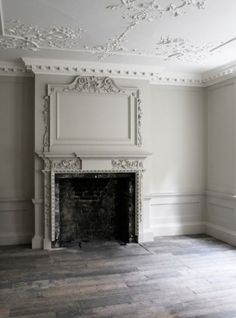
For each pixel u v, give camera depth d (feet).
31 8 9.58
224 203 16.87
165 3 9.30
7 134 15.88
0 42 12.50
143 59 14.92
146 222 16.81
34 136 15.66
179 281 11.60
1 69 15.44
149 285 11.26
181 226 18.07
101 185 17.33
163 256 14.38
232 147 16.20
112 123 16.17
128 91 16.29
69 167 15.64
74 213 17.08
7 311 9.43
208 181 18.29
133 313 9.32
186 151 18.13
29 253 14.74
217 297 10.35
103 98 16.07
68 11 9.83
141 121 16.47
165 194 17.72
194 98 18.25
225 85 16.70
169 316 9.16
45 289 10.91
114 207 17.49
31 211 16.21
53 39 12.20
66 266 13.10
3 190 15.88
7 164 15.90
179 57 14.58
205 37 12.04
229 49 13.43
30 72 15.64
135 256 14.38
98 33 11.60
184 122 18.08
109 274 12.25
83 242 16.58
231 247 15.70
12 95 15.88
